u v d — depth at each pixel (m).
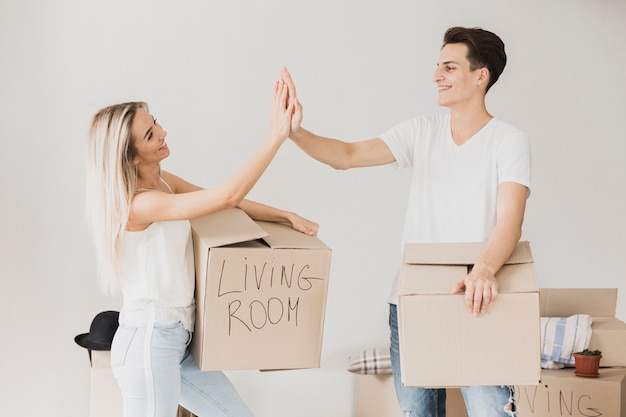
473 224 2.25
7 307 3.43
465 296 1.97
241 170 2.15
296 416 3.83
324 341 3.86
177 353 2.21
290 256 2.17
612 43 4.17
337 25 3.81
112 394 3.00
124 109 2.18
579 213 4.15
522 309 1.98
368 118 3.86
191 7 3.62
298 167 3.79
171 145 3.61
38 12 3.43
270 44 3.72
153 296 2.17
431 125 2.41
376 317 3.91
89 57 3.49
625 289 4.21
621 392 3.23
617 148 4.18
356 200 3.87
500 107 4.04
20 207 3.43
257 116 3.71
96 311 3.53
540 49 4.07
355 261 3.88
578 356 3.19
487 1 4.00
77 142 3.48
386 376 3.69
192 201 2.12
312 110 3.79
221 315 2.14
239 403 2.37
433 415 2.44
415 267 2.10
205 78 3.64
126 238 2.19
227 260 2.12
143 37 3.56
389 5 3.88
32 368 3.46
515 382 2.00
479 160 2.27
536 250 4.11
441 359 2.00
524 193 2.17
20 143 3.42
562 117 4.12
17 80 3.41
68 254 3.49
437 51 3.93
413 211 2.38
